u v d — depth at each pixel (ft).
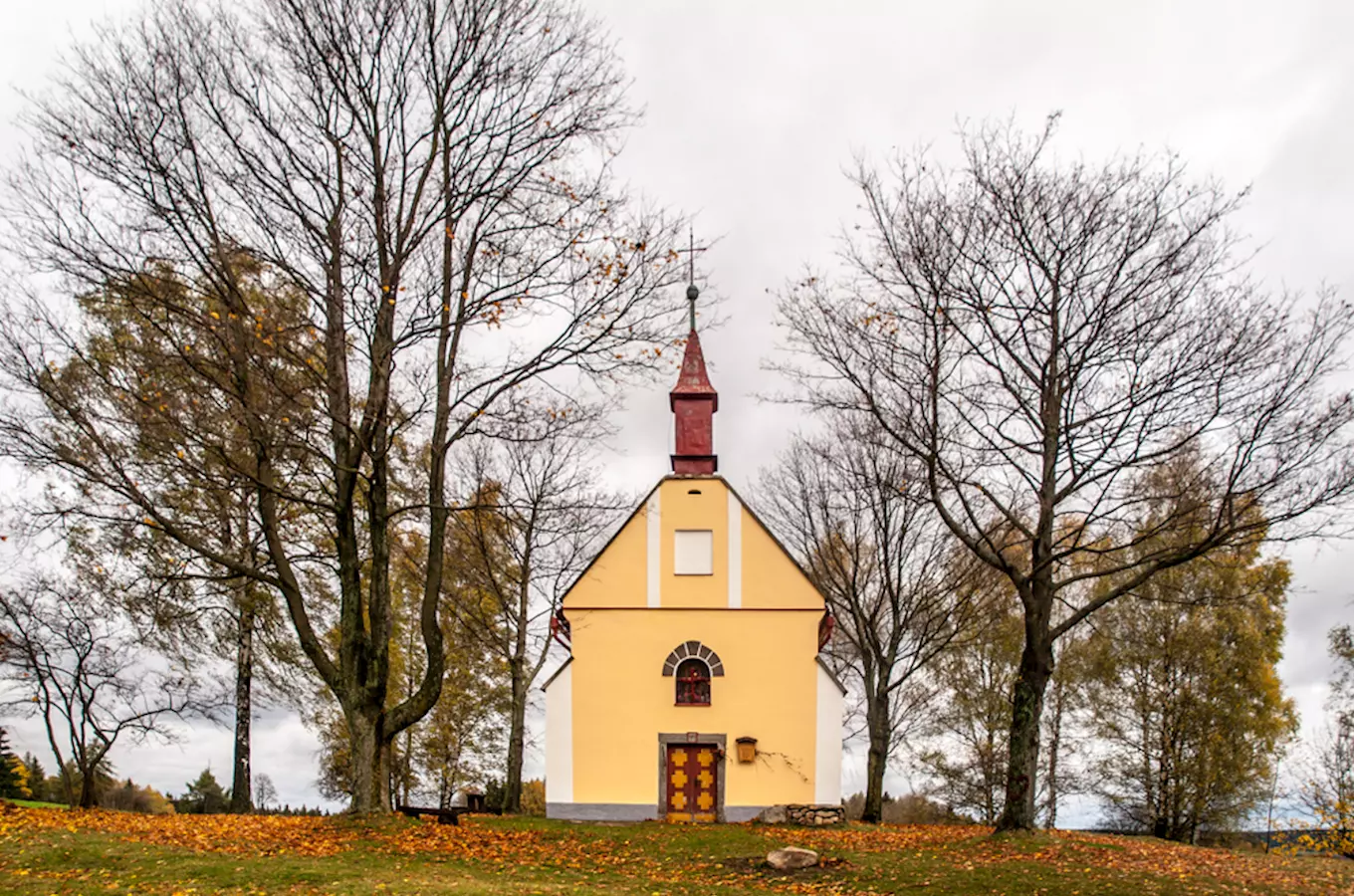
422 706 68.28
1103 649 125.18
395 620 121.60
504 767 124.67
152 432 61.26
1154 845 76.28
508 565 109.40
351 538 67.97
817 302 75.00
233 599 93.30
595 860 66.54
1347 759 111.65
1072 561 109.29
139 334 70.90
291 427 64.95
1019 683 74.02
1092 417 69.46
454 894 48.88
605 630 97.30
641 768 94.27
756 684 95.71
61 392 61.72
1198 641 118.32
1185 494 73.82
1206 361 65.57
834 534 116.78
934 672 132.05
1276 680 118.21
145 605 82.53
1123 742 122.93
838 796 93.20
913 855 68.28
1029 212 71.56
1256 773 116.98
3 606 79.00
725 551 98.48
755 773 93.81
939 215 72.23
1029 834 71.00
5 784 123.03
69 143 62.18
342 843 61.21
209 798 135.44
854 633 127.24
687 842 74.49
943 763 134.62
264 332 64.28
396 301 68.44
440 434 69.56
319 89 68.13
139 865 51.52
